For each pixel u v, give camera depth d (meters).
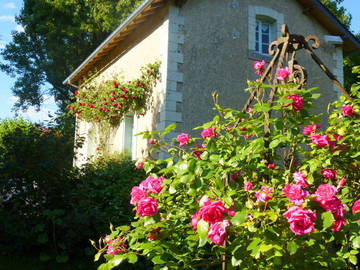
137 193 2.19
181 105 7.50
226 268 2.34
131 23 8.32
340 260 2.14
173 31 7.65
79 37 20.92
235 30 8.41
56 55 20.59
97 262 4.70
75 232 4.66
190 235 2.16
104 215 4.96
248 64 8.43
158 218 2.09
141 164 2.75
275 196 2.06
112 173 6.09
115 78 9.62
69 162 5.80
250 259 2.06
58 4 19.11
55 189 5.23
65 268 4.60
